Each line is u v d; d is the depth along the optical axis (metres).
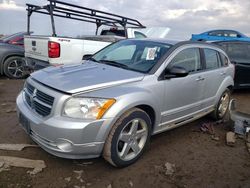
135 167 3.46
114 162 3.25
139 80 3.50
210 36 15.08
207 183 3.26
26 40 7.49
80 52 7.02
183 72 3.70
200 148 4.17
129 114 3.23
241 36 15.05
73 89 3.01
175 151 4.00
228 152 4.10
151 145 4.13
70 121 2.91
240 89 8.43
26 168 3.24
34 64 7.28
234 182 3.32
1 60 8.23
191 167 3.58
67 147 2.95
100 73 3.56
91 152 3.06
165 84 3.75
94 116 2.97
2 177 3.04
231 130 4.92
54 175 3.16
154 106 3.59
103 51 4.81
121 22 8.91
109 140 3.12
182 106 4.21
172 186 3.15
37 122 3.07
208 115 5.43
